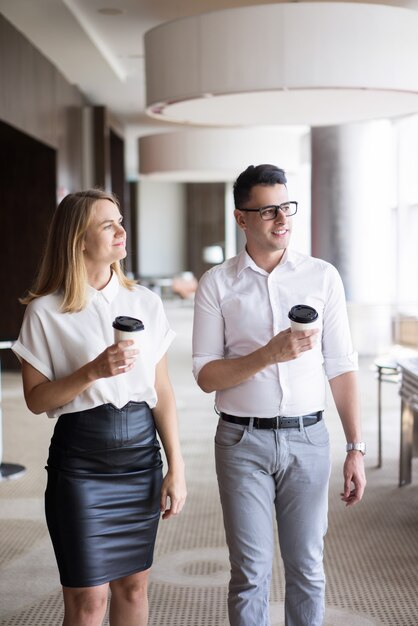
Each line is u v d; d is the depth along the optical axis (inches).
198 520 194.9
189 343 559.8
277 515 109.1
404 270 531.5
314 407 106.3
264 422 105.0
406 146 529.3
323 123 296.5
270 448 104.8
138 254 1072.2
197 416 318.3
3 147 443.8
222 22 219.5
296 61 215.0
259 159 520.1
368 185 462.3
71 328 100.2
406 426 219.3
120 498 99.7
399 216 531.2
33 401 99.0
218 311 108.0
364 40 215.3
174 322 699.4
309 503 106.3
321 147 465.1
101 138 538.3
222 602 148.1
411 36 219.6
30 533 187.5
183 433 287.9
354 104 265.1
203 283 108.8
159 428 105.7
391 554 171.6
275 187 103.4
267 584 107.0
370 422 303.9
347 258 466.9
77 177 519.5
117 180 684.7
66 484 97.9
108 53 447.5
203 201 1054.4
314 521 107.0
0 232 450.6
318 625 108.3
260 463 105.3
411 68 220.2
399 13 217.6
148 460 101.6
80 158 532.7
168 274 1068.5
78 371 94.6
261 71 217.0
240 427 105.7
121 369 91.9
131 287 104.6
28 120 387.5
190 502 208.5
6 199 450.6
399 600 148.4
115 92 545.0
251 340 106.7
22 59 378.3
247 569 105.0
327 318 107.6
